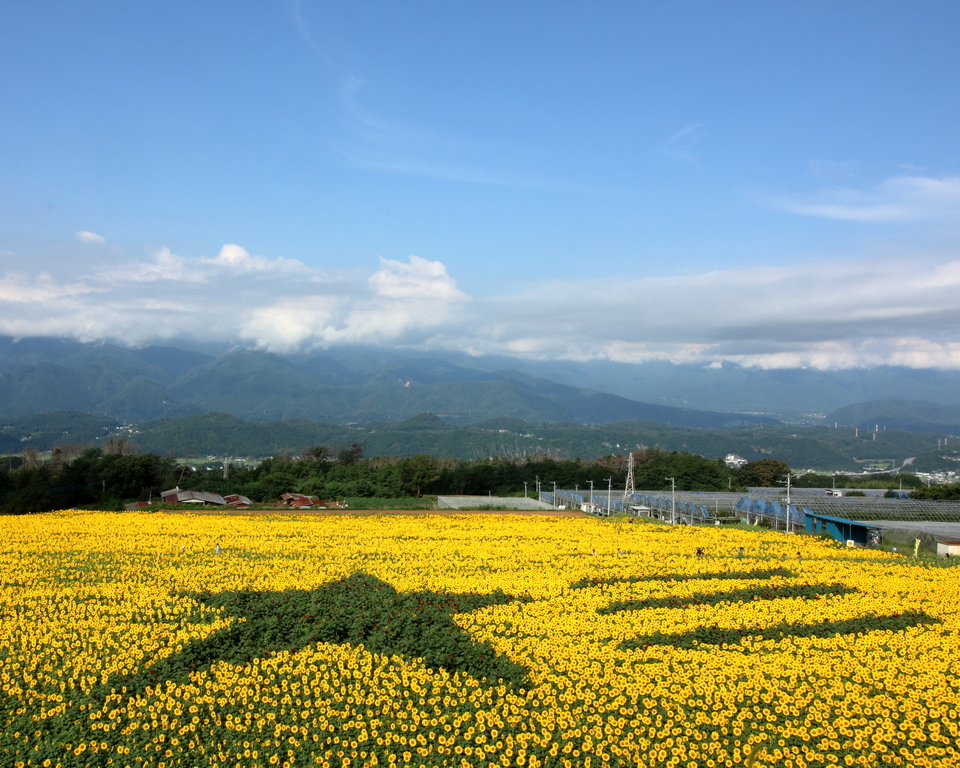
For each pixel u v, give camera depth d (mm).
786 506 74375
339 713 21297
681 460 137125
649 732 20750
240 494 107375
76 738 19781
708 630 30078
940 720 21656
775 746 20219
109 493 100062
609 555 52031
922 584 39688
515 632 30203
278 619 28641
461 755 19531
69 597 35062
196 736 19984
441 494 125062
